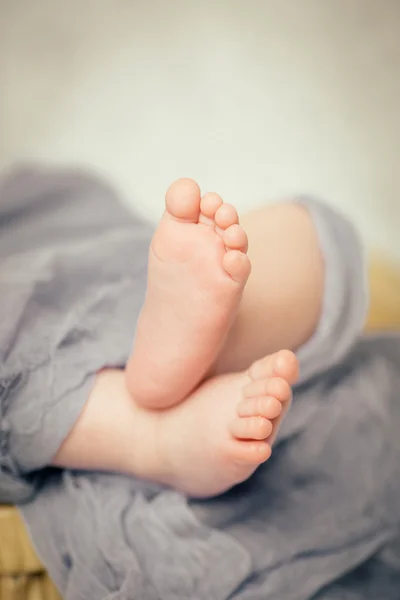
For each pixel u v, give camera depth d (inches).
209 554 15.7
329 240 16.9
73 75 28.3
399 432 18.1
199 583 15.5
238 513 16.6
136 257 17.7
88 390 15.7
